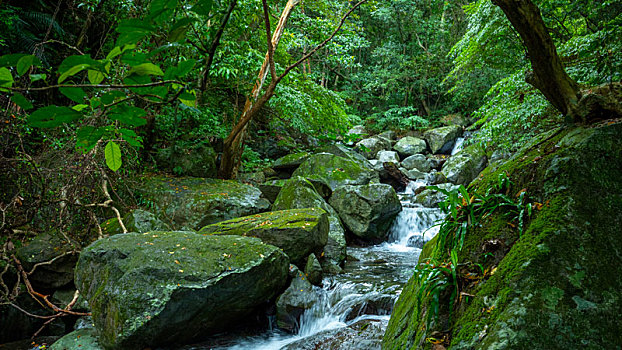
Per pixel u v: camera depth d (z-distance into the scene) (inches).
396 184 387.2
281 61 286.4
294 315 133.5
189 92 24.2
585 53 92.0
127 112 24.0
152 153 272.5
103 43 262.8
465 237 67.6
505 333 48.6
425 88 621.9
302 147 427.2
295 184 244.2
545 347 47.0
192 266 115.2
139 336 104.7
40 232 172.6
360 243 249.3
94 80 22.0
